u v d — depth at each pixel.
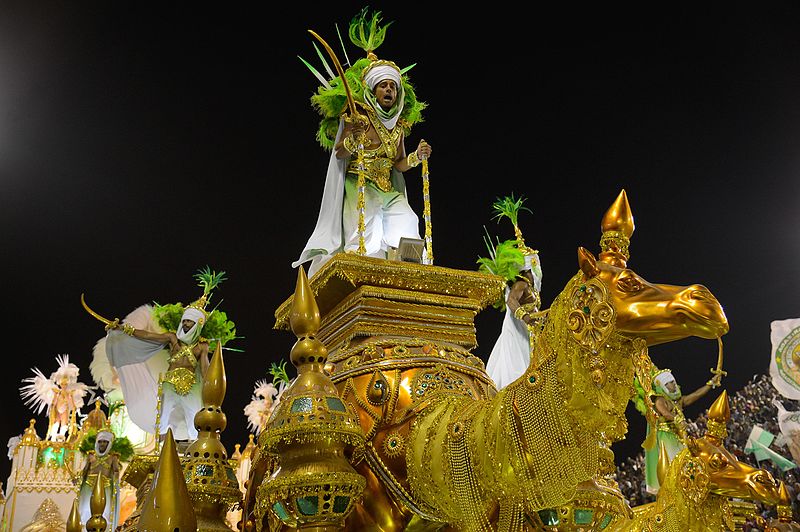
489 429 2.69
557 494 2.58
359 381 3.40
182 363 8.73
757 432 10.32
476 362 3.67
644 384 2.54
